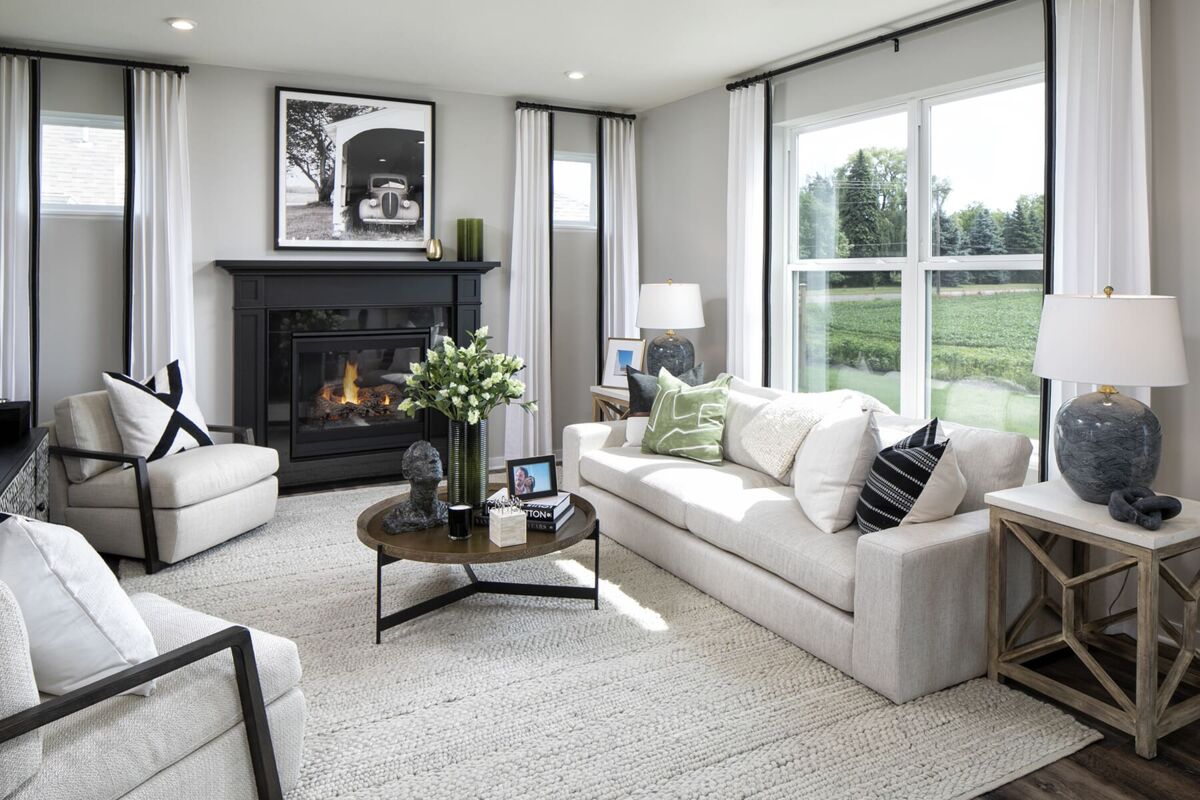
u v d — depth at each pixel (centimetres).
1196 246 308
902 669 263
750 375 526
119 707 175
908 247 441
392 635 318
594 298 641
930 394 441
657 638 315
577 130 622
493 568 392
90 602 173
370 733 247
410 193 571
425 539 318
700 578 360
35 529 171
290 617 335
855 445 314
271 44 466
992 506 276
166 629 209
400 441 586
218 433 530
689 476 392
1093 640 308
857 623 276
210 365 527
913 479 288
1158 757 237
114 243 498
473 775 226
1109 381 252
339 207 552
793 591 308
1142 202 313
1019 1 371
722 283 565
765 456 393
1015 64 375
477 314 593
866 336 477
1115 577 325
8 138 457
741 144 523
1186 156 310
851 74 459
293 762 213
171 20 422
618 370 586
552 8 402
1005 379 401
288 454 547
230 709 192
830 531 311
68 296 490
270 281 528
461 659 297
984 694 271
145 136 489
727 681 280
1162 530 240
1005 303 398
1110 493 261
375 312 566
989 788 221
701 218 580
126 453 408
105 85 487
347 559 405
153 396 427
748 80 515
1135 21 311
